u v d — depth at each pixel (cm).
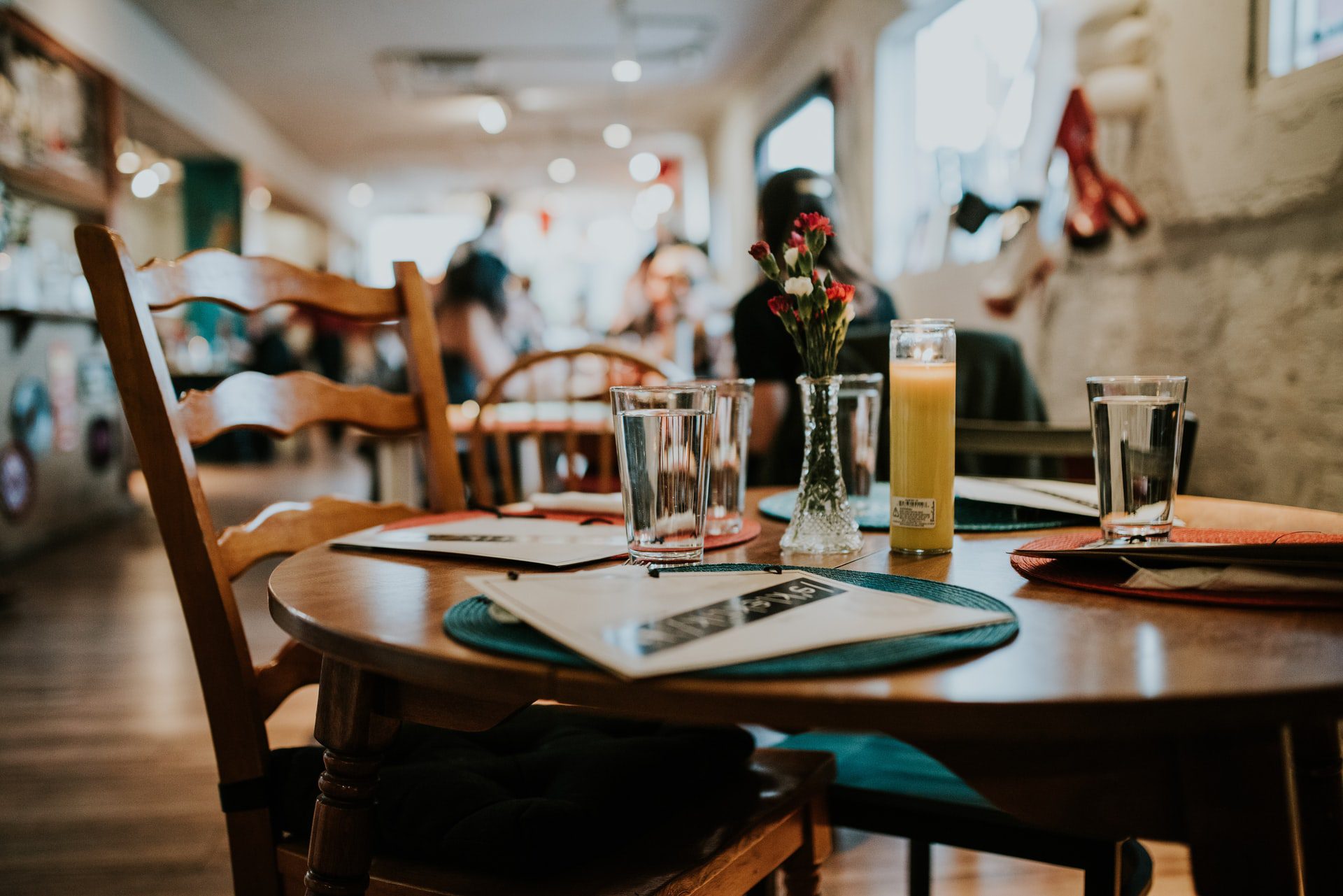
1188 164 256
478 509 114
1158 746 53
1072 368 321
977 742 54
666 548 77
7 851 179
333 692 73
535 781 88
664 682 49
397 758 97
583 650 52
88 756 224
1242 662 50
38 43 489
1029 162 352
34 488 484
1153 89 269
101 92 564
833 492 87
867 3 518
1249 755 51
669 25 647
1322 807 81
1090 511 98
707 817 87
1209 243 250
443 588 73
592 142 1006
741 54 718
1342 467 208
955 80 438
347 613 65
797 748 115
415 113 880
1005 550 86
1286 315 223
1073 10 317
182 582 91
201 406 101
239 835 90
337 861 73
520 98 832
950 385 84
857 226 547
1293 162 218
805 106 655
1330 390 211
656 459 76
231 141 817
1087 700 45
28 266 496
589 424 289
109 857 177
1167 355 269
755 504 124
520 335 467
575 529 98
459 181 1234
